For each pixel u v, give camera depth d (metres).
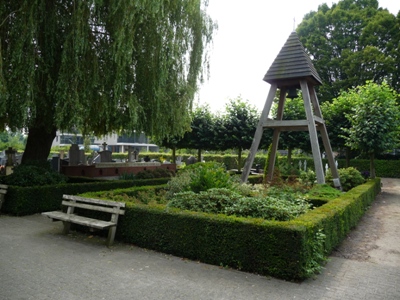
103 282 3.88
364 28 30.52
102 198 6.84
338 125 18.44
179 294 3.59
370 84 15.73
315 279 4.16
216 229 4.70
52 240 5.70
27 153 11.34
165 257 4.97
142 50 10.20
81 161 17.11
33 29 8.46
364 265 4.80
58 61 9.48
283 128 12.05
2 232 6.20
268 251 4.26
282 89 11.64
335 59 30.56
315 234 4.53
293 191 8.90
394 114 14.60
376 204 11.27
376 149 14.99
